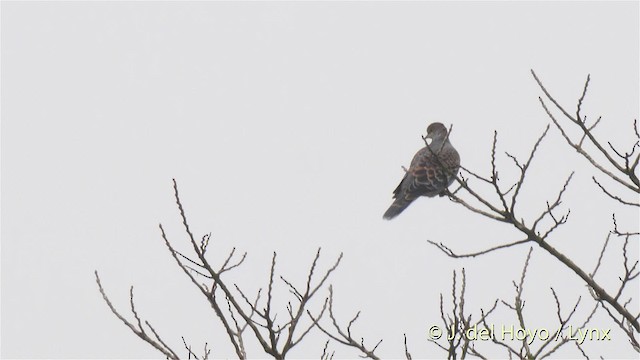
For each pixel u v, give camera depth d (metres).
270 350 9.70
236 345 9.55
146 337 9.81
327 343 10.19
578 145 11.19
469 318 10.00
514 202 11.41
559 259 11.54
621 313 11.51
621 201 11.13
